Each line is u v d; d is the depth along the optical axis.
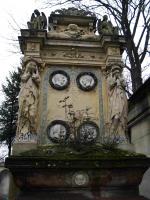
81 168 8.94
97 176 9.01
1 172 10.46
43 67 11.10
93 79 11.24
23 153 9.20
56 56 11.30
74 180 8.96
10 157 8.73
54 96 10.86
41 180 8.84
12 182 10.05
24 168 8.68
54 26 11.84
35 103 10.34
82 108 10.83
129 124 12.51
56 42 11.38
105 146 9.83
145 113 11.13
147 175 10.13
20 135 9.95
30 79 10.49
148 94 10.92
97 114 10.82
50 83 10.98
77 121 10.64
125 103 10.77
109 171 9.06
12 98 21.67
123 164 9.02
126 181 9.12
